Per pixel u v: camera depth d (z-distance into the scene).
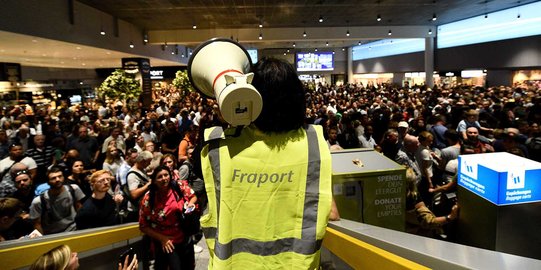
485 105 9.59
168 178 3.34
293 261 0.97
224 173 0.99
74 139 7.05
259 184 0.98
